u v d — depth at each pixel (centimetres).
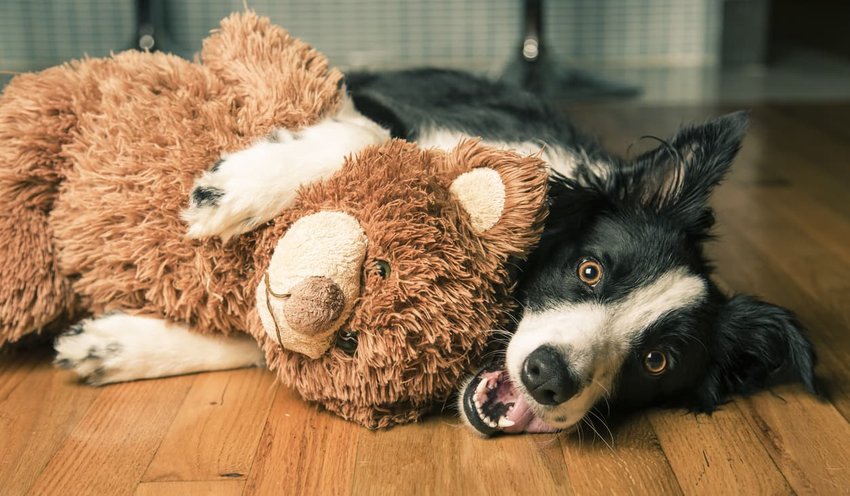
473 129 249
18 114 186
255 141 178
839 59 669
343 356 170
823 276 272
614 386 192
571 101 522
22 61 579
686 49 649
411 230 164
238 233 171
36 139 184
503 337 183
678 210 212
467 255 170
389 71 341
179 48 561
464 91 305
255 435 177
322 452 173
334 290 161
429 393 177
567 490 165
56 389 191
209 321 186
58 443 172
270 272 165
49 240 186
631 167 218
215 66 191
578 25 634
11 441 172
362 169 170
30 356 204
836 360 221
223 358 198
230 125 180
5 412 182
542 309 192
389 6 602
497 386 182
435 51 614
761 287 263
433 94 301
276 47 192
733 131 207
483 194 171
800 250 294
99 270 182
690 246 210
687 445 184
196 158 175
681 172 212
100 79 192
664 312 196
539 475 169
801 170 390
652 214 211
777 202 345
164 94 186
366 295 164
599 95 530
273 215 171
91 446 171
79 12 575
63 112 188
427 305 166
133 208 175
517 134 248
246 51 190
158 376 196
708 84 579
